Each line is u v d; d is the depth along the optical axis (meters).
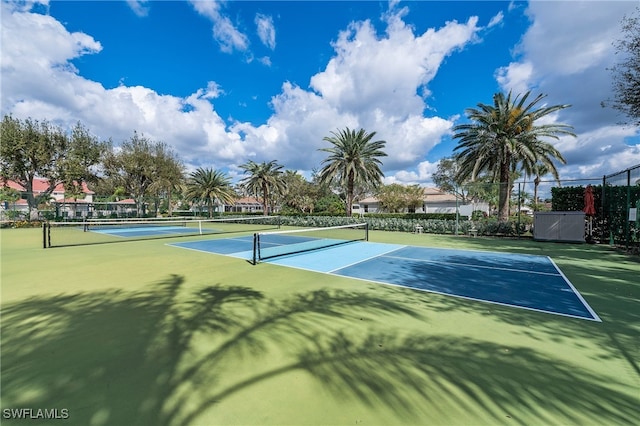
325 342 3.38
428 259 9.16
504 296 5.27
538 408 2.25
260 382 2.59
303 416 2.16
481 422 2.10
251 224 30.31
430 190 52.56
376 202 50.19
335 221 23.80
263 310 4.46
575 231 13.32
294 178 48.75
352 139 24.61
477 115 17.92
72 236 16.45
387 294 5.36
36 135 24.72
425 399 2.36
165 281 6.23
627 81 8.86
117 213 32.59
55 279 6.37
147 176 34.12
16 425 2.08
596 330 3.76
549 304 4.81
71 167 25.72
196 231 20.84
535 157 17.30
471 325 3.91
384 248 11.77
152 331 3.68
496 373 2.74
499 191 17.95
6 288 5.65
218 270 7.37
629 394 2.43
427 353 3.12
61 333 3.61
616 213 12.05
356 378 2.65
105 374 2.71
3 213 25.55
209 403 2.31
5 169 23.83
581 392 2.46
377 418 2.14
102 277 6.56
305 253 10.41
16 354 3.08
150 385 2.54
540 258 9.32
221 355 3.07
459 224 17.78
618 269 7.60
